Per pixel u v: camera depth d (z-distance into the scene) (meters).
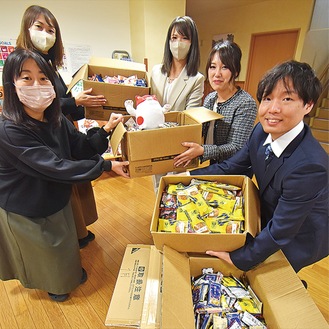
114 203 2.41
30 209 1.12
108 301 1.43
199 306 0.87
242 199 1.03
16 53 0.97
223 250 0.90
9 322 1.32
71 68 3.04
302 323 0.73
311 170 0.77
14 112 0.99
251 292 0.93
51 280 1.32
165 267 0.83
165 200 1.06
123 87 1.40
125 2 3.16
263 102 0.81
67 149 1.31
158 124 1.25
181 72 1.58
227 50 1.24
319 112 4.41
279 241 0.82
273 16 4.53
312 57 4.51
